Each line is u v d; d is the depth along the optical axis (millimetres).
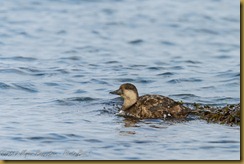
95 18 43188
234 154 18172
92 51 34688
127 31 40188
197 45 37750
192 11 46188
